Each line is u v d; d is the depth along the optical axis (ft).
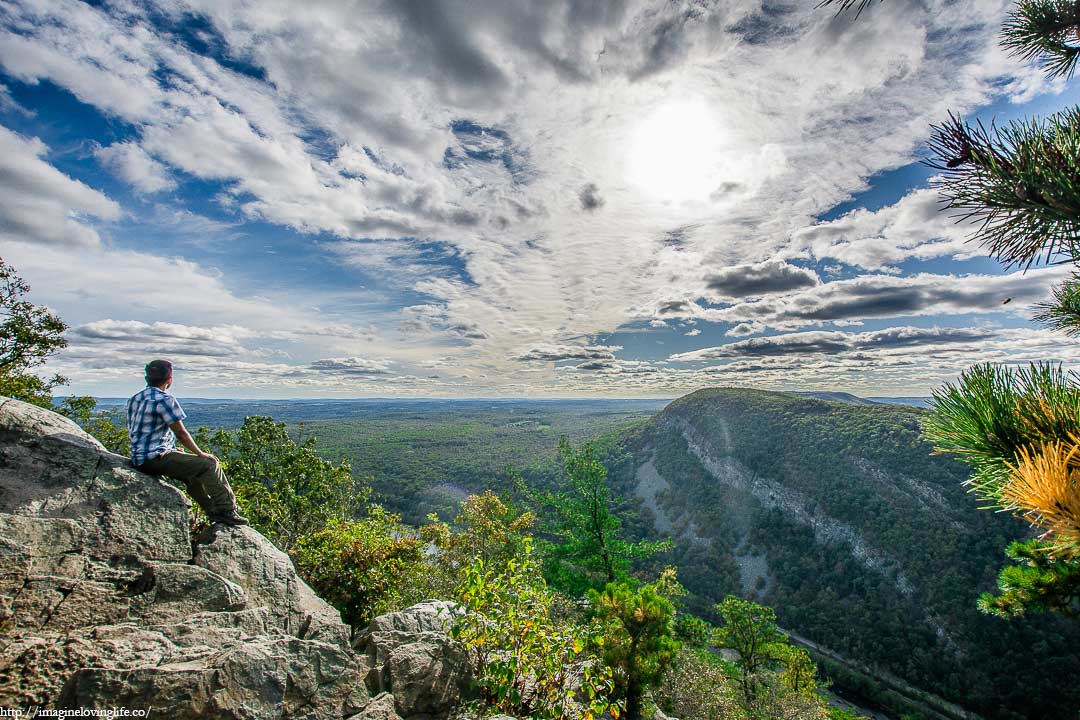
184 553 20.59
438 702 18.65
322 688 14.85
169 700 12.03
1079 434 8.47
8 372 60.49
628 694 37.42
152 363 22.48
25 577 15.89
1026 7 12.58
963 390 10.59
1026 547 23.66
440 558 68.59
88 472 20.52
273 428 88.99
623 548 81.82
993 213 10.36
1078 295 12.75
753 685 87.10
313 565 46.01
